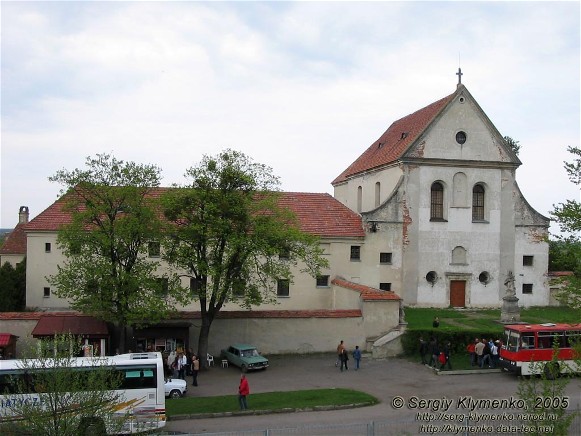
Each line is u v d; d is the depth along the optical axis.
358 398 30.59
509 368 35.69
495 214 56.47
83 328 38.28
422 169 55.12
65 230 36.97
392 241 54.22
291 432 24.94
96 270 35.47
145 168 38.75
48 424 18.53
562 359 35.16
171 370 36.44
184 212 37.91
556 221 32.31
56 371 19.06
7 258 64.38
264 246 37.50
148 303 35.84
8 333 38.59
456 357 40.69
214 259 38.34
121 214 40.50
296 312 42.53
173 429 26.11
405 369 38.22
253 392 32.69
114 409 22.00
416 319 49.25
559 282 32.81
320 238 51.97
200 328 41.09
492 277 56.12
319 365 39.66
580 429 23.83
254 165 40.41
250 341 41.81
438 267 55.12
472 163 55.81
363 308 42.97
